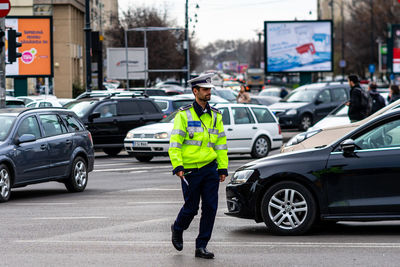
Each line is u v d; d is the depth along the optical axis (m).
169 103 52.19
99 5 163.38
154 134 41.91
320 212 18.42
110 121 46.91
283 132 69.19
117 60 114.06
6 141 27.08
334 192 18.31
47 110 29.73
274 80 186.75
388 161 18.09
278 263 15.23
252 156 45.03
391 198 18.06
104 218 21.94
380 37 174.00
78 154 30.67
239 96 57.44
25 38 75.81
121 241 18.00
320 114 64.06
